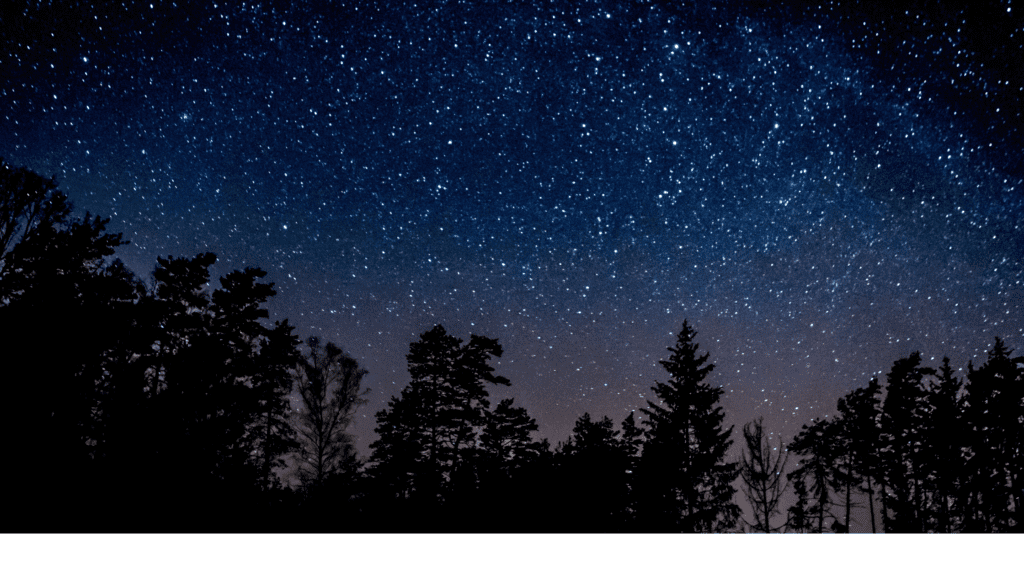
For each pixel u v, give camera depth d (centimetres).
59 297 1073
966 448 2119
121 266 1371
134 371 1235
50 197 1157
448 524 1355
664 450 2022
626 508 1574
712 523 2167
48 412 975
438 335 2311
